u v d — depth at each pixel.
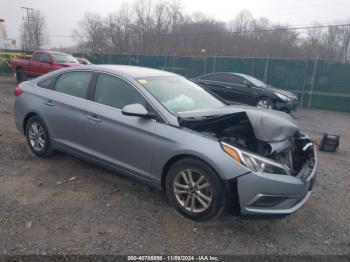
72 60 16.30
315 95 15.98
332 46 42.12
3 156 5.22
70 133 4.62
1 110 9.45
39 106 4.98
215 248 3.16
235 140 3.68
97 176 4.64
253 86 12.60
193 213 3.54
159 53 51.44
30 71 16.50
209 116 3.62
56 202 3.84
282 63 16.56
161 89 4.24
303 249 3.25
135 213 3.69
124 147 4.02
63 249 2.99
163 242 3.19
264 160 3.32
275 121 3.65
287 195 3.32
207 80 13.62
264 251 3.17
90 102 4.42
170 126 3.67
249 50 46.84
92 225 3.40
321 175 5.51
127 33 56.69
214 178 3.33
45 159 5.17
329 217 3.95
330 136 7.21
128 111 3.68
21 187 4.17
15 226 3.29
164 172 3.76
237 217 3.73
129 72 4.40
